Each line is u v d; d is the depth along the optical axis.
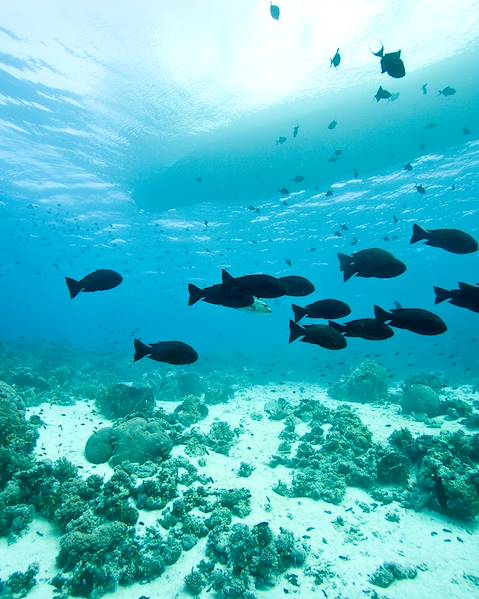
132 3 15.27
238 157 23.41
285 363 32.97
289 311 67.25
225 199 27.91
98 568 5.02
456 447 8.52
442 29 14.83
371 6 14.38
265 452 9.97
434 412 13.05
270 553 5.33
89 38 16.67
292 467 8.97
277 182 25.30
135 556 5.39
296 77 17.83
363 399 16.25
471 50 15.52
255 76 18.16
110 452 8.77
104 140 22.66
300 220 30.41
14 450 7.16
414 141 20.72
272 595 4.96
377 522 6.72
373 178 24.23
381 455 8.44
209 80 18.62
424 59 16.08
